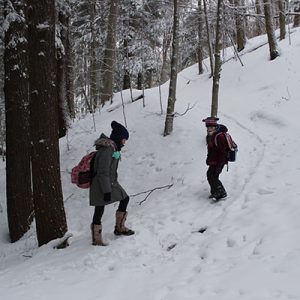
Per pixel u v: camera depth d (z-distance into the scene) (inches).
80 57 788.0
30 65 285.3
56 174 297.1
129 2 767.7
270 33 636.7
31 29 282.4
